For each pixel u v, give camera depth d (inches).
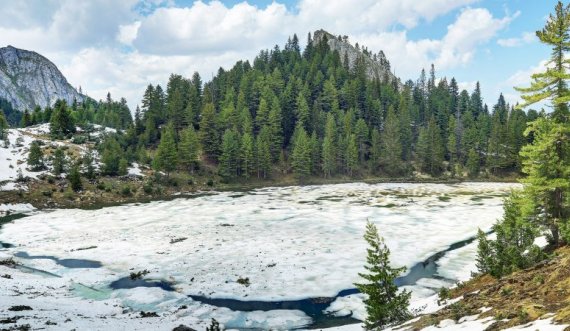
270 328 874.1
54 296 1027.9
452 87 6904.5
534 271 554.6
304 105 4810.5
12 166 3102.9
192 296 1056.8
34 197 2664.9
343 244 1549.0
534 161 1101.7
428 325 497.7
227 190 3570.4
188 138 3853.3
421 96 6417.3
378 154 4672.7
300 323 901.2
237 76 5787.4
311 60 6875.0
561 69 1031.0
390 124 4712.1
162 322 833.5
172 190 3437.5
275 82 5374.0
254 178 4180.6
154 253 1445.6
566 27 1010.1
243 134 4525.1
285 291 1085.1
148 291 1090.1
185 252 1449.3
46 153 3501.5
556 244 1067.9
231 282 1149.1
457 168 4638.3
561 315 337.1
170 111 4601.4
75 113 5221.5
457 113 5974.4
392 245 1539.1
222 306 992.9
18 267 1315.2
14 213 2354.8
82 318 803.4
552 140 1050.7
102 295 1074.7
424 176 4581.7
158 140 4507.9
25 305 851.4
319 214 2203.5
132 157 3814.0
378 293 742.5
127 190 3043.8
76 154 3597.4
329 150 4330.7
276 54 7091.5
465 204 2534.5
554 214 1078.4
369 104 5319.9
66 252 1486.2
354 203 2623.0
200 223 1977.1
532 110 5408.5
